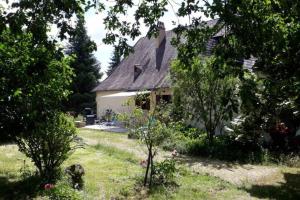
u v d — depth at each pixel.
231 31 5.40
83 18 6.08
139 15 7.35
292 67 6.33
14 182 10.05
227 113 5.86
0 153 15.26
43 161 10.10
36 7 5.62
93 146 17.53
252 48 5.46
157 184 10.11
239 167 13.33
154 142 10.56
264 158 14.34
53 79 9.62
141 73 33.03
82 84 49.59
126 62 37.47
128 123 11.12
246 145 15.86
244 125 15.98
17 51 8.71
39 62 7.96
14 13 5.38
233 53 5.45
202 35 6.32
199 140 16.80
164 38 34.00
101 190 9.51
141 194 9.33
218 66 5.78
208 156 15.32
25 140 9.88
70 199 8.00
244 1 5.21
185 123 19.16
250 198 9.35
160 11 7.28
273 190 10.13
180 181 10.66
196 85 16.89
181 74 17.06
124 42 7.58
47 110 9.70
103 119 32.31
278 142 16.20
